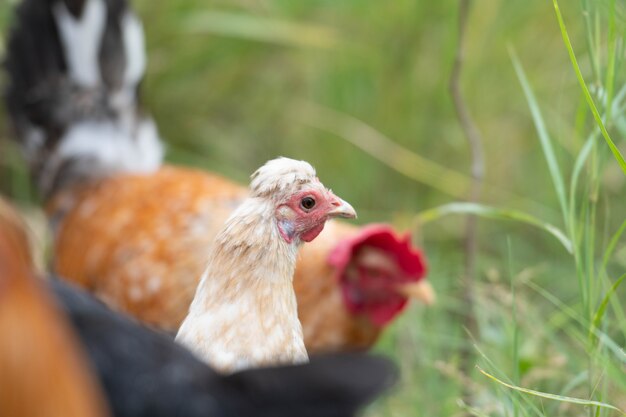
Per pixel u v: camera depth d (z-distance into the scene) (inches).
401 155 315.3
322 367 140.6
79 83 281.6
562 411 206.5
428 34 324.5
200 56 332.5
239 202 236.8
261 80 341.4
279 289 165.0
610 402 189.6
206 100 337.7
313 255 219.6
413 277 220.1
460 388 217.8
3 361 116.2
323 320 219.0
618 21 194.9
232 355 160.6
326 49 331.3
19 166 314.7
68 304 157.4
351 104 328.2
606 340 178.5
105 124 278.7
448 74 316.5
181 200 239.6
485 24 319.6
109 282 236.7
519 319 233.0
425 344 245.6
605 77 202.1
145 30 326.6
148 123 286.7
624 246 239.0
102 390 141.1
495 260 292.4
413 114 324.2
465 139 318.3
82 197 262.7
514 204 305.3
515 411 173.8
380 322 221.8
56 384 118.5
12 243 122.0
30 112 284.0
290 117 336.5
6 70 291.6
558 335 249.9
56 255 259.4
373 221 315.6
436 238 307.9
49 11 285.0
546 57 319.0
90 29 282.5
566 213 187.9
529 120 317.7
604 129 166.2
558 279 278.7
